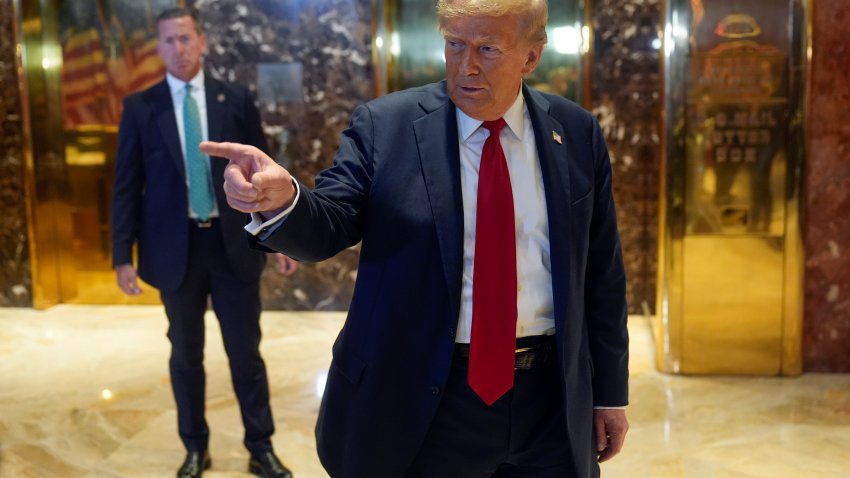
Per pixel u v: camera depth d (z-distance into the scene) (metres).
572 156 1.77
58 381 4.36
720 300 4.31
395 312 1.66
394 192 1.66
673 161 4.21
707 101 4.16
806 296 4.38
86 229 5.77
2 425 3.79
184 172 2.99
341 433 1.75
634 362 4.59
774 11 4.07
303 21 5.41
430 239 1.65
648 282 5.41
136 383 4.33
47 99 5.62
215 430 3.71
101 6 5.54
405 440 1.68
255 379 3.18
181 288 3.03
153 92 3.05
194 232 3.01
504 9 1.54
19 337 5.14
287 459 3.43
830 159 4.25
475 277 1.65
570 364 1.71
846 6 4.14
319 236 1.54
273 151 5.54
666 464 3.35
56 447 3.55
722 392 4.14
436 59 5.42
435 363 1.65
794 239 4.23
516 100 1.73
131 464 3.39
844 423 3.75
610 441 1.92
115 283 5.82
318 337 5.11
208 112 3.03
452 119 1.71
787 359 4.33
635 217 5.36
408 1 5.39
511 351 1.67
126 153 3.03
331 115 5.48
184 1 5.46
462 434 1.71
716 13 4.10
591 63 5.22
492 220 1.66
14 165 5.61
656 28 5.16
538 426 1.76
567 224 1.71
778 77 4.11
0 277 5.73
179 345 3.11
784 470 3.29
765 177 4.19
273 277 5.66
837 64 4.18
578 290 1.73
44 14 5.54
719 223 4.25
